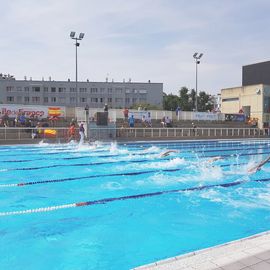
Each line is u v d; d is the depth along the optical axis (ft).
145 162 42.39
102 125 71.87
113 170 36.52
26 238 16.34
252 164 40.81
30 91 247.91
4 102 244.83
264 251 11.93
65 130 69.15
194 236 16.89
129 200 23.68
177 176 32.73
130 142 69.10
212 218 19.83
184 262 11.24
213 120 103.35
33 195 25.14
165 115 95.86
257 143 74.43
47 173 34.86
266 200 23.85
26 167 38.73
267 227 18.38
